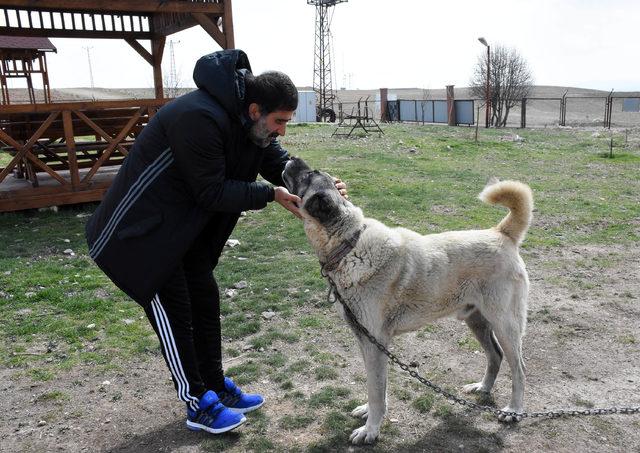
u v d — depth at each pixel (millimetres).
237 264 7012
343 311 3502
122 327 5223
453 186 11719
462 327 5180
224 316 5469
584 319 5336
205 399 3537
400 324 3572
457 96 61719
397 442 3490
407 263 3445
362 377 4285
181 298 3354
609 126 27891
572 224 8805
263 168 3967
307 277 6457
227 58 3158
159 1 10062
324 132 24125
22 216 9641
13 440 3553
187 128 3006
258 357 4641
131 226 3152
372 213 9398
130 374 4398
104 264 3248
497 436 3547
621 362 4512
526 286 3713
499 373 4371
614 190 11344
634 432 3561
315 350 4734
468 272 3584
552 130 25875
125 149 10703
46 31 12070
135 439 3559
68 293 6047
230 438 3535
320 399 3934
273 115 3234
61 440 3557
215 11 10586
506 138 21641
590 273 6617
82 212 9992
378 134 22688
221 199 3150
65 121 9812
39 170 12664
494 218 9086
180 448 3445
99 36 12977
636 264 6906
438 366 4492
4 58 19531
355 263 3371
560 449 3402
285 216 9555
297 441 3492
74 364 4539
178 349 3371
